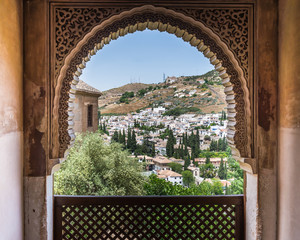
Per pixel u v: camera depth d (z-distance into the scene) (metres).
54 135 2.00
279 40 2.00
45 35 1.96
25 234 1.97
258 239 2.03
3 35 1.59
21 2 1.92
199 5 2.03
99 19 2.01
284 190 1.91
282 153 1.95
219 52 2.09
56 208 2.17
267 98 2.05
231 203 2.25
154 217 2.22
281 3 1.97
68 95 2.03
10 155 1.69
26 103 1.96
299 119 1.70
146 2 2.00
